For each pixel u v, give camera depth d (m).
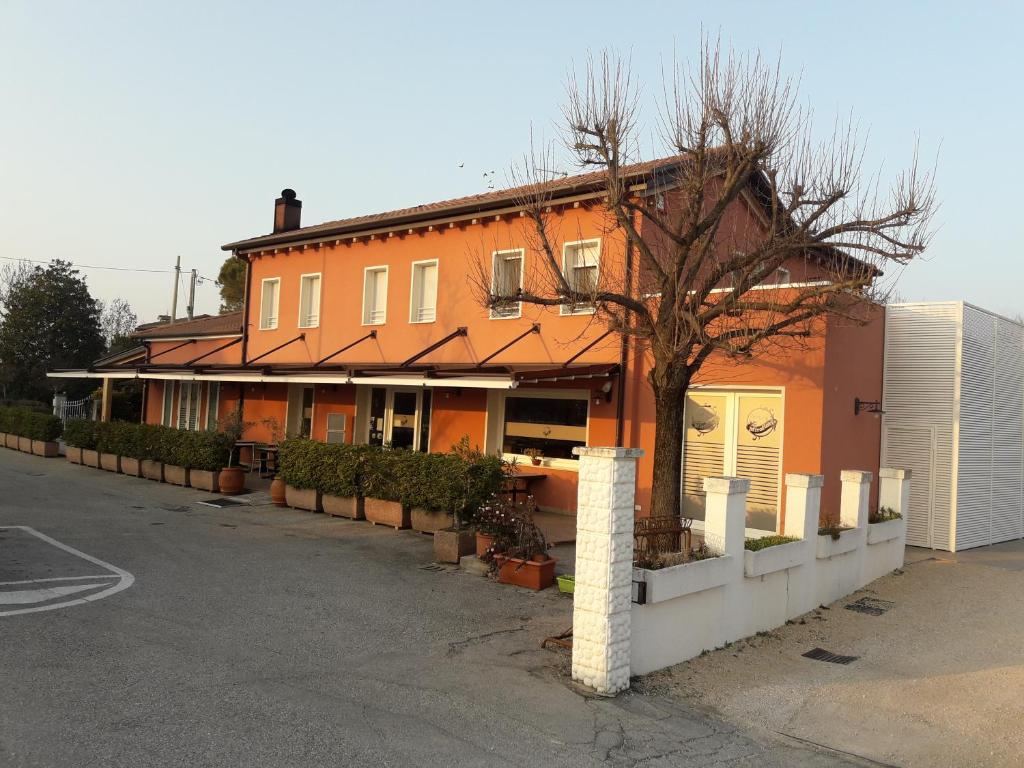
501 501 9.96
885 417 13.54
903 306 13.49
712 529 7.47
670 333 8.41
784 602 8.34
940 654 7.49
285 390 20.44
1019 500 15.39
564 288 8.95
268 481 18.16
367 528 12.44
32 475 18.50
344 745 4.68
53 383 39.41
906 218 8.97
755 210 11.26
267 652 6.39
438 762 4.56
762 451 11.96
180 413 24.39
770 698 6.15
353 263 18.45
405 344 17.05
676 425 8.52
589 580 6.05
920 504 13.18
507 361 14.93
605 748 4.96
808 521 8.83
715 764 4.90
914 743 5.42
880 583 10.41
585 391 14.06
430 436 16.77
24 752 4.31
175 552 10.31
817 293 8.16
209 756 4.41
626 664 6.07
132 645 6.38
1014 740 5.48
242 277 45.50
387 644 6.80
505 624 7.57
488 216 15.27
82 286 41.31
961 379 12.95
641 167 12.16
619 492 6.01
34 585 8.28
